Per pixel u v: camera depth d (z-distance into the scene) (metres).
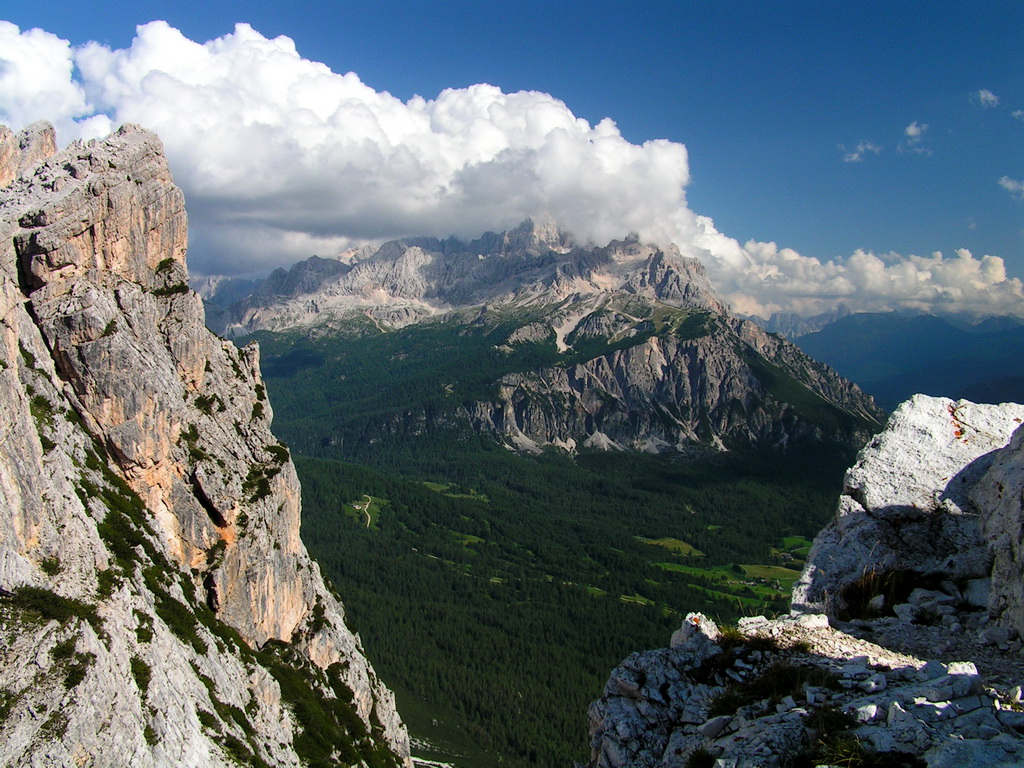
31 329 56.34
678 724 30.34
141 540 53.78
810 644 32.31
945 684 25.22
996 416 42.06
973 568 36.56
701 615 35.34
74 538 42.28
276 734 56.25
